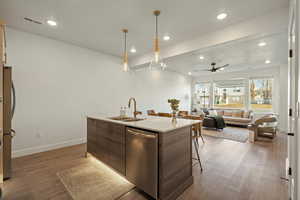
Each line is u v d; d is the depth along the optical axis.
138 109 5.39
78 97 3.79
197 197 1.77
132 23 2.66
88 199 1.72
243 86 6.88
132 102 5.16
